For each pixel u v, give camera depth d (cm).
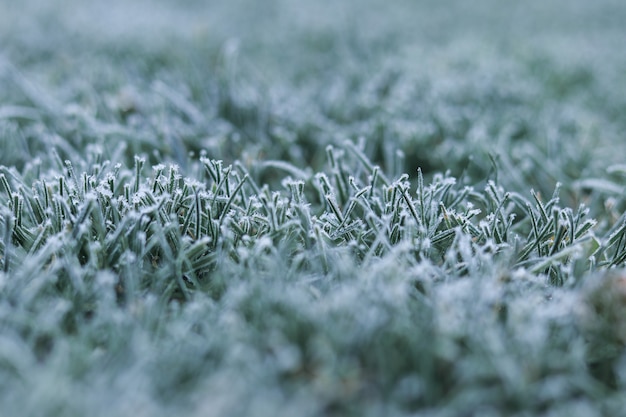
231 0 104
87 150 48
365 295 35
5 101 57
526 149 52
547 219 41
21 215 40
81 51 71
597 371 35
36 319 35
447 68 70
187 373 34
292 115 55
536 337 34
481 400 33
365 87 61
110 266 38
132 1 98
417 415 33
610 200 45
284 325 35
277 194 40
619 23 101
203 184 41
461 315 35
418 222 40
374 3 106
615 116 62
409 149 52
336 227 41
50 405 32
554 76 70
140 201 40
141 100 55
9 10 84
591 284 36
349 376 34
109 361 34
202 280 39
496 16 103
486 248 39
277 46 79
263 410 32
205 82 59
